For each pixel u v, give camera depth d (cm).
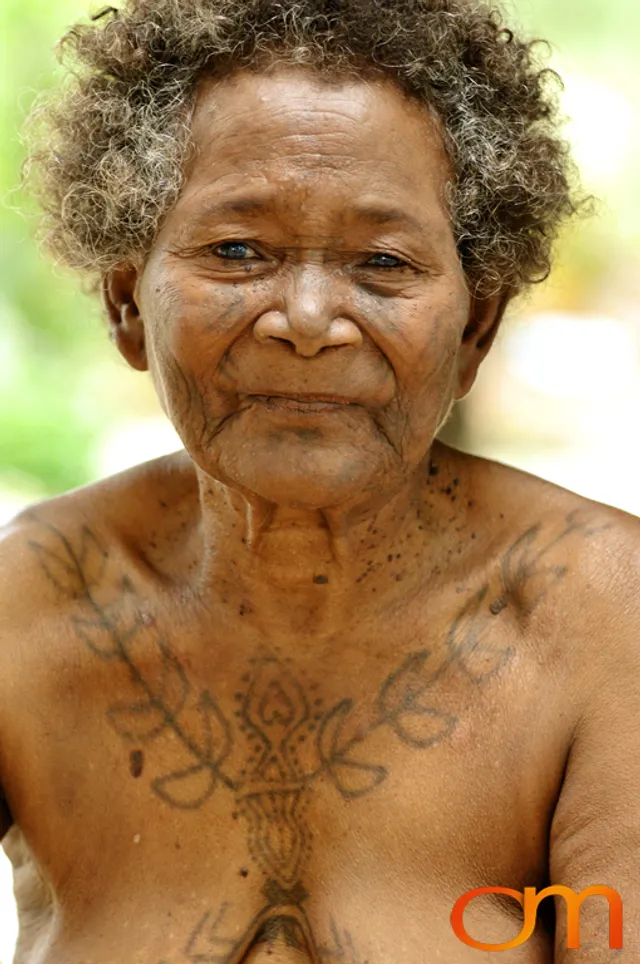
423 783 226
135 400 1380
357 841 226
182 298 214
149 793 231
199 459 221
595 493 1104
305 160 208
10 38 835
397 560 235
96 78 234
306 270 211
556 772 223
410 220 213
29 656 234
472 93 227
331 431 214
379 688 232
